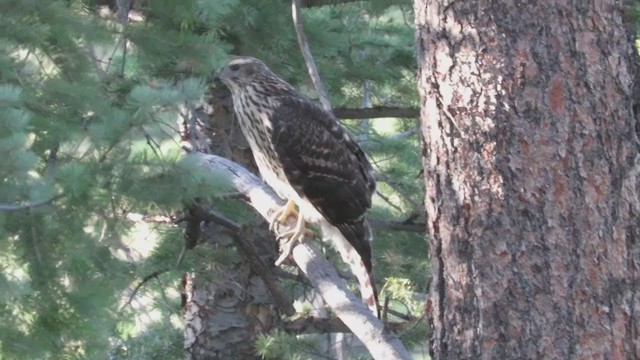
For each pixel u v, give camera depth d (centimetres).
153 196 1113
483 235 810
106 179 1112
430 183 845
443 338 840
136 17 1545
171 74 1495
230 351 1806
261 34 1614
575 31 794
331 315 1809
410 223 1730
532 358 799
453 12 820
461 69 818
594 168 793
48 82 1209
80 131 1152
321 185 1219
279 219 1123
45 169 1241
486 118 808
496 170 806
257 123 1252
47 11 1278
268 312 1812
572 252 794
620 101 798
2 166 1048
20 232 1159
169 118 1280
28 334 1162
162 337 1844
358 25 1869
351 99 1964
